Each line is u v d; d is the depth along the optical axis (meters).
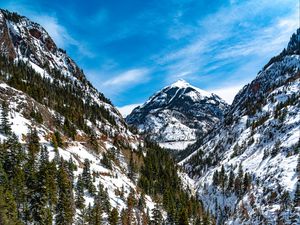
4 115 108.56
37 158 98.00
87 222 85.94
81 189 97.50
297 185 139.25
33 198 76.12
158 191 163.50
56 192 85.69
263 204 153.25
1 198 65.94
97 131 187.88
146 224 108.62
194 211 150.88
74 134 153.12
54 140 115.25
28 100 144.88
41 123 136.88
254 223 145.00
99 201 98.88
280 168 171.12
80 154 134.88
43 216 74.88
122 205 110.31
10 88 143.00
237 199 180.25
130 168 163.50
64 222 77.56
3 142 94.88
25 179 81.44
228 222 164.88
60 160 102.62
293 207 133.25
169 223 105.31
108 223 92.19
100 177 120.62
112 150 169.75
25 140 110.25
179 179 195.50
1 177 76.69
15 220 67.62
